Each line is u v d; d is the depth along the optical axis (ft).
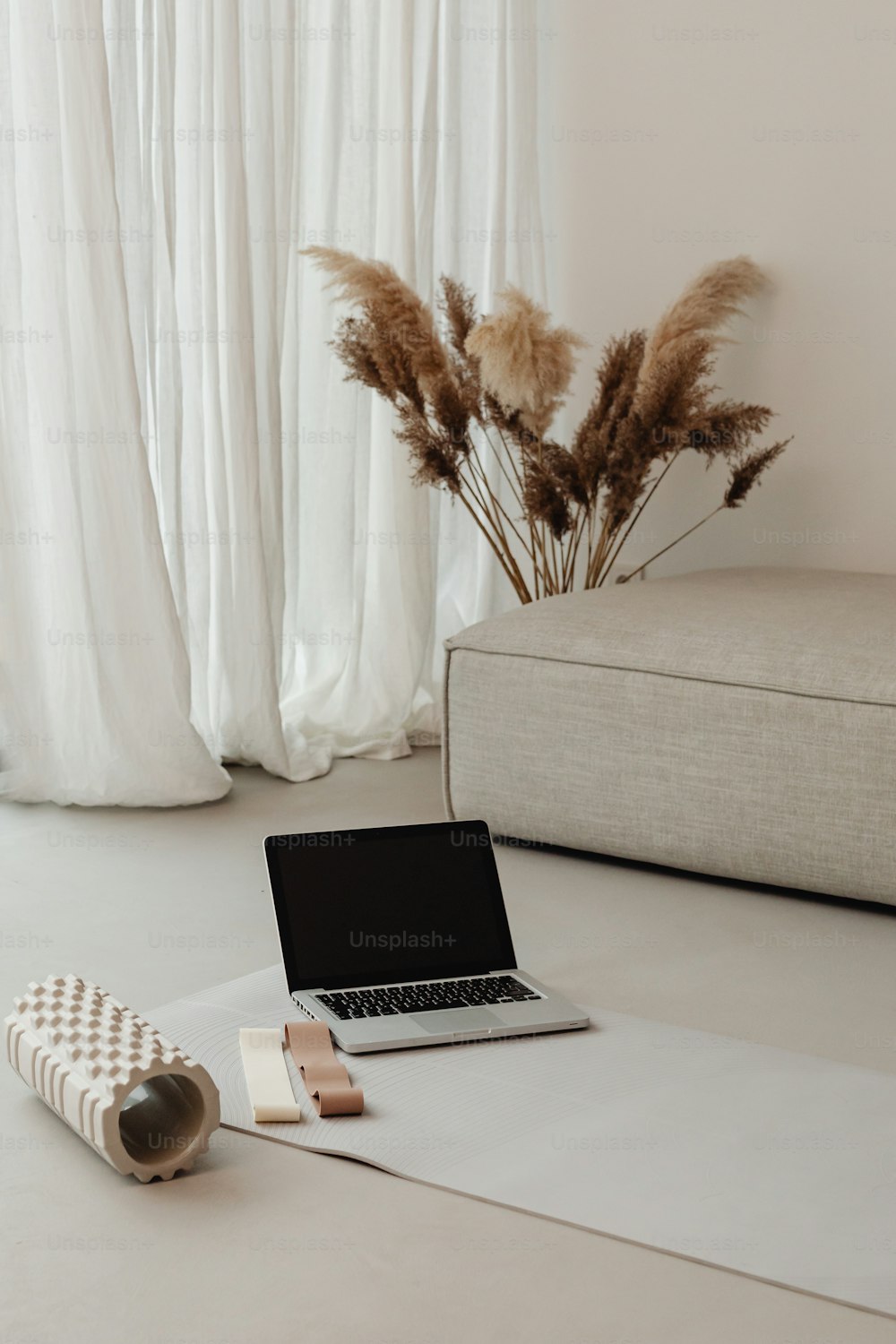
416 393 10.38
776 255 11.24
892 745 7.12
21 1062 5.18
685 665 7.78
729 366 11.56
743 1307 3.98
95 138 8.85
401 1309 3.98
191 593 10.00
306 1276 4.14
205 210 9.71
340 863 6.41
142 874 8.04
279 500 10.40
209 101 9.60
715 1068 5.48
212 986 6.34
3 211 8.79
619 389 10.91
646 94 11.66
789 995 6.33
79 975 6.55
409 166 11.07
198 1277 4.14
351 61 10.89
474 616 12.34
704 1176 4.64
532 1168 4.70
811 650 7.59
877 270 10.82
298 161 10.53
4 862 8.23
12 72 8.79
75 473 9.00
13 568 9.02
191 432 9.92
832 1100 5.20
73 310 9.02
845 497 11.20
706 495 11.82
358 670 11.30
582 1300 4.01
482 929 6.49
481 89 11.80
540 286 12.21
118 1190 4.63
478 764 8.64
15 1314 3.97
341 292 10.75
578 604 8.77
